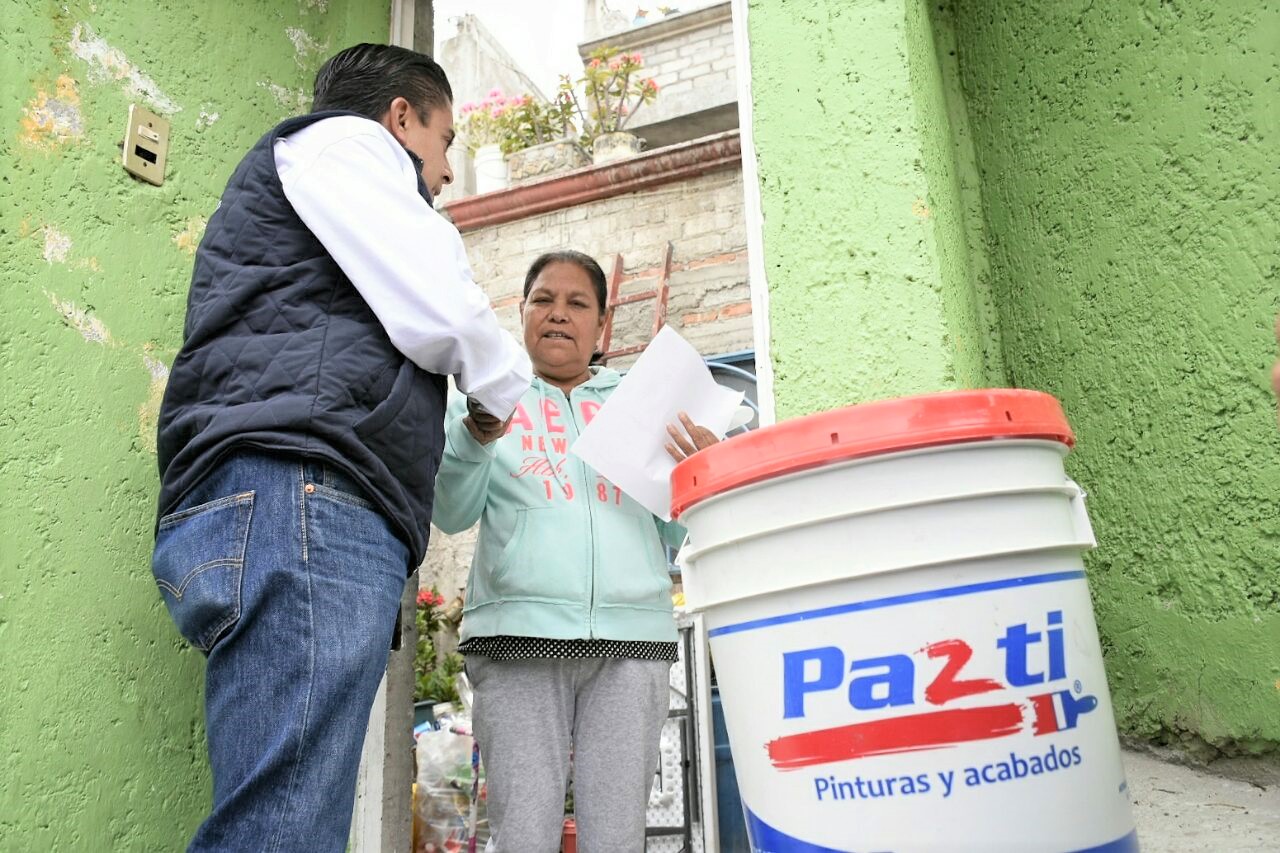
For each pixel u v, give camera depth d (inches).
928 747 29.6
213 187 63.5
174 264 59.9
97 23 56.2
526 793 53.0
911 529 30.8
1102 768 30.6
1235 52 54.9
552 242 167.3
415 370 43.5
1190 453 57.4
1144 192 60.6
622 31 207.8
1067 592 31.8
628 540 57.9
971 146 76.3
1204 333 56.5
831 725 30.8
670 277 156.0
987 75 74.6
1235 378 54.6
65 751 49.3
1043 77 68.9
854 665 30.7
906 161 52.0
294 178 43.2
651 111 197.9
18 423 48.9
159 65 60.4
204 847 35.8
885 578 30.8
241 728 37.3
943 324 49.6
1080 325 65.4
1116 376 62.7
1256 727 53.1
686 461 36.3
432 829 106.3
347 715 38.4
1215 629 55.7
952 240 60.9
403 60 52.2
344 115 46.2
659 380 53.4
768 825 32.5
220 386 41.1
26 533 48.6
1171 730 58.7
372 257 41.5
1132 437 61.6
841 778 30.5
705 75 199.0
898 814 29.6
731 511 34.2
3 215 49.4
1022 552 30.9
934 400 31.5
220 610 37.9
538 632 53.8
